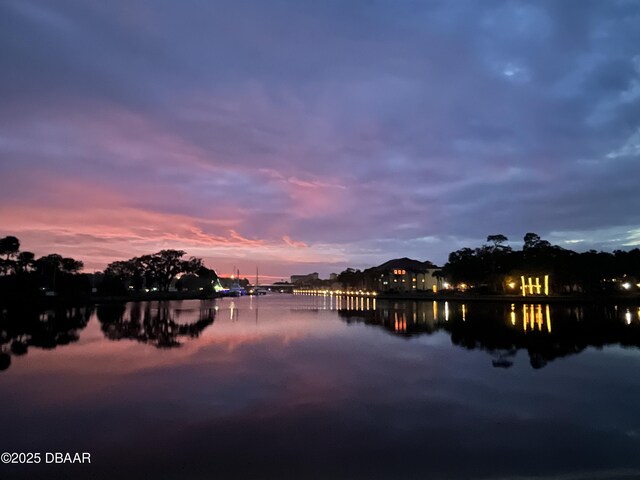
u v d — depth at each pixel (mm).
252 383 15062
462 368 17531
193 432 10336
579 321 35750
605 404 12500
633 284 89750
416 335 28656
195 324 37188
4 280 67500
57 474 8188
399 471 8258
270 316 48125
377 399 13070
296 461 8727
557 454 9039
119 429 10555
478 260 92062
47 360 19375
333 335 29078
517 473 8180
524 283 84188
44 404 12586
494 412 11797
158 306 68188
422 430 10438
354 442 9680
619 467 8422
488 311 49094
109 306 64750
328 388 14375
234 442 9711
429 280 157375
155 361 19188
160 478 8031
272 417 11438
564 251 84188
